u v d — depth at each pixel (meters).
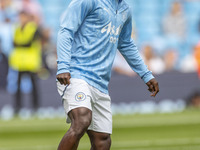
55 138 31.28
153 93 17.66
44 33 55.00
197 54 56.47
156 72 57.31
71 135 14.54
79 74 15.34
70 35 15.13
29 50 48.72
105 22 15.72
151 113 47.66
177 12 60.34
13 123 40.59
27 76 48.78
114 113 49.03
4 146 28.05
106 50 15.88
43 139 30.86
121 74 53.19
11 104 50.81
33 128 36.66
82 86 15.14
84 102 14.91
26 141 29.98
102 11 15.62
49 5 57.97
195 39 59.88
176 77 53.12
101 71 15.69
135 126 36.66
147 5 60.50
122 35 17.45
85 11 15.41
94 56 15.62
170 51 59.00
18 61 48.34
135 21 60.03
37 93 49.25
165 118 42.00
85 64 15.49
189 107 52.91
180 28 60.03
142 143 27.81
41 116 47.72
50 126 37.69
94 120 16.08
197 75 53.53
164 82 53.19
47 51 51.84
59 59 14.95
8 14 54.97
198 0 60.53
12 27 52.25
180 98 53.12
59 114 49.66
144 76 17.69
